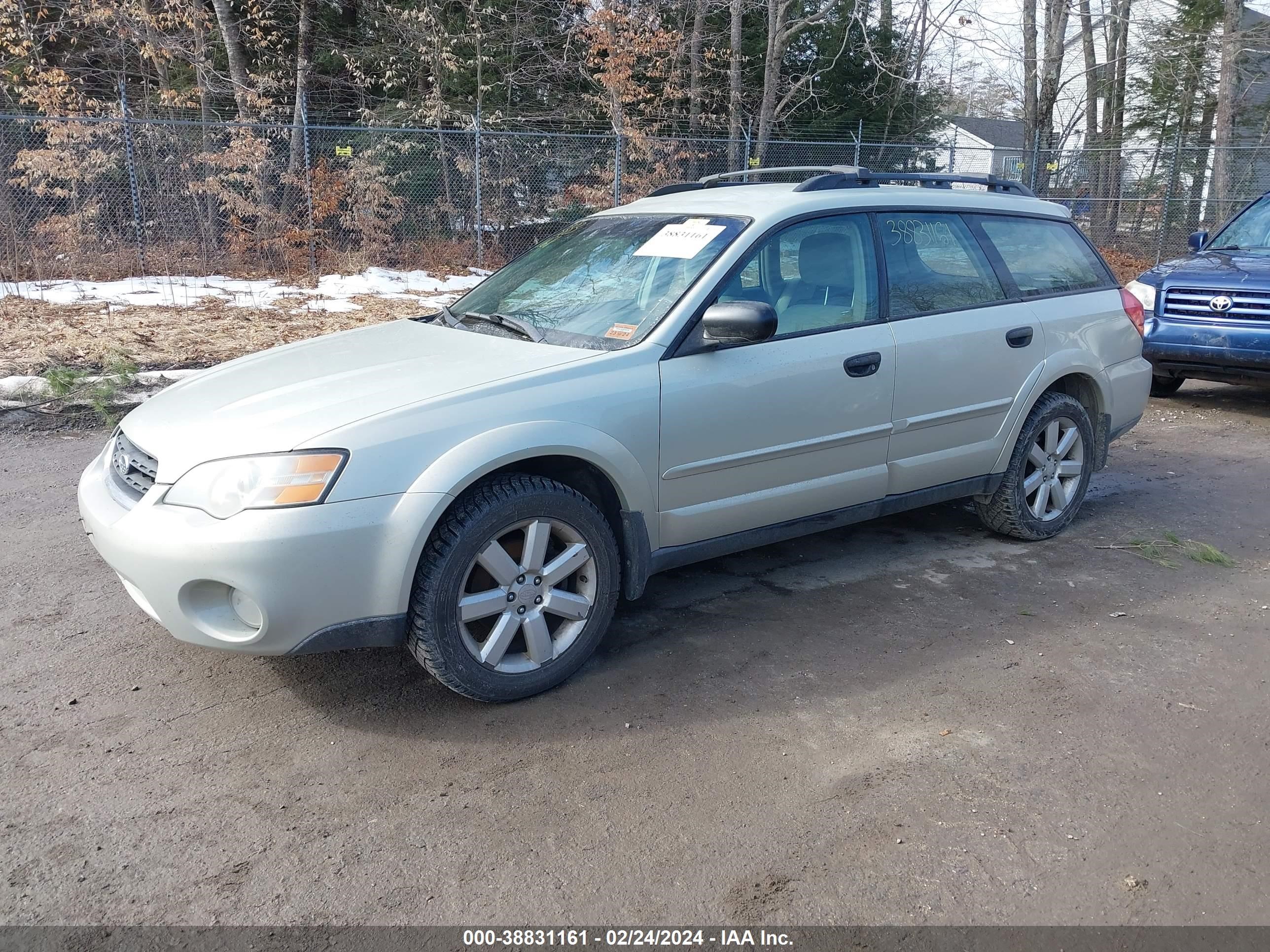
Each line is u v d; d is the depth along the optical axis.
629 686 3.48
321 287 12.28
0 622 3.88
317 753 3.04
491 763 3.00
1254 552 4.92
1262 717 3.31
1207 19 27.62
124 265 12.48
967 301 4.51
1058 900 2.45
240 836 2.64
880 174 4.48
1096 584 4.46
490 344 3.73
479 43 17.28
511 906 2.41
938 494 4.55
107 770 2.93
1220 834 2.70
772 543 4.29
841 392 3.97
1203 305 7.82
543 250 4.59
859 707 3.35
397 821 2.72
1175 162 18.52
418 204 15.38
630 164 16.05
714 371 3.63
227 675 3.51
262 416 3.14
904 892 2.46
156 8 15.02
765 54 20.66
